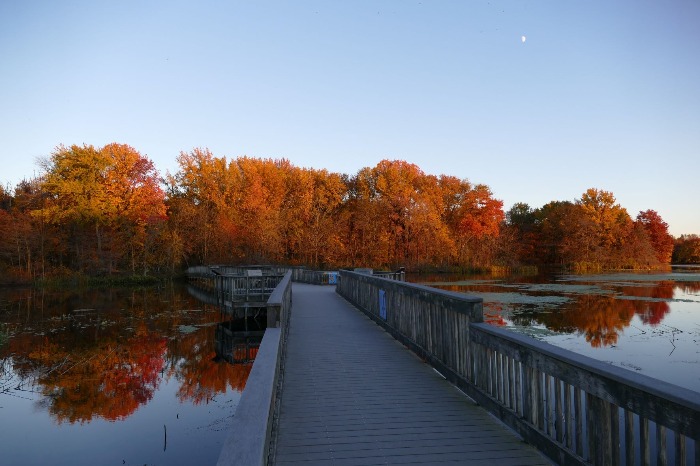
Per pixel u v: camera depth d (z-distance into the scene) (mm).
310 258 45688
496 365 4504
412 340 7469
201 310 22672
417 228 50438
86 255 37500
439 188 56875
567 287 31406
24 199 38969
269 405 2762
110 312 22031
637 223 61594
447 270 51656
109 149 39625
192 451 7031
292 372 6219
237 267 27359
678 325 15633
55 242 36969
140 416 8547
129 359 13094
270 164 50500
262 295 17578
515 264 54438
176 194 46719
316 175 53375
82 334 16594
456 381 5465
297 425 4340
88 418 8492
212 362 12844
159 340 15672
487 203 55125
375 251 48719
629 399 2598
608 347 12266
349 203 53656
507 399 4316
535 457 3602
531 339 3969
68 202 37781
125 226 39531
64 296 29484
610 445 2793
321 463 3557
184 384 10695
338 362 6758
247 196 44781
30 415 8664
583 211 57906
